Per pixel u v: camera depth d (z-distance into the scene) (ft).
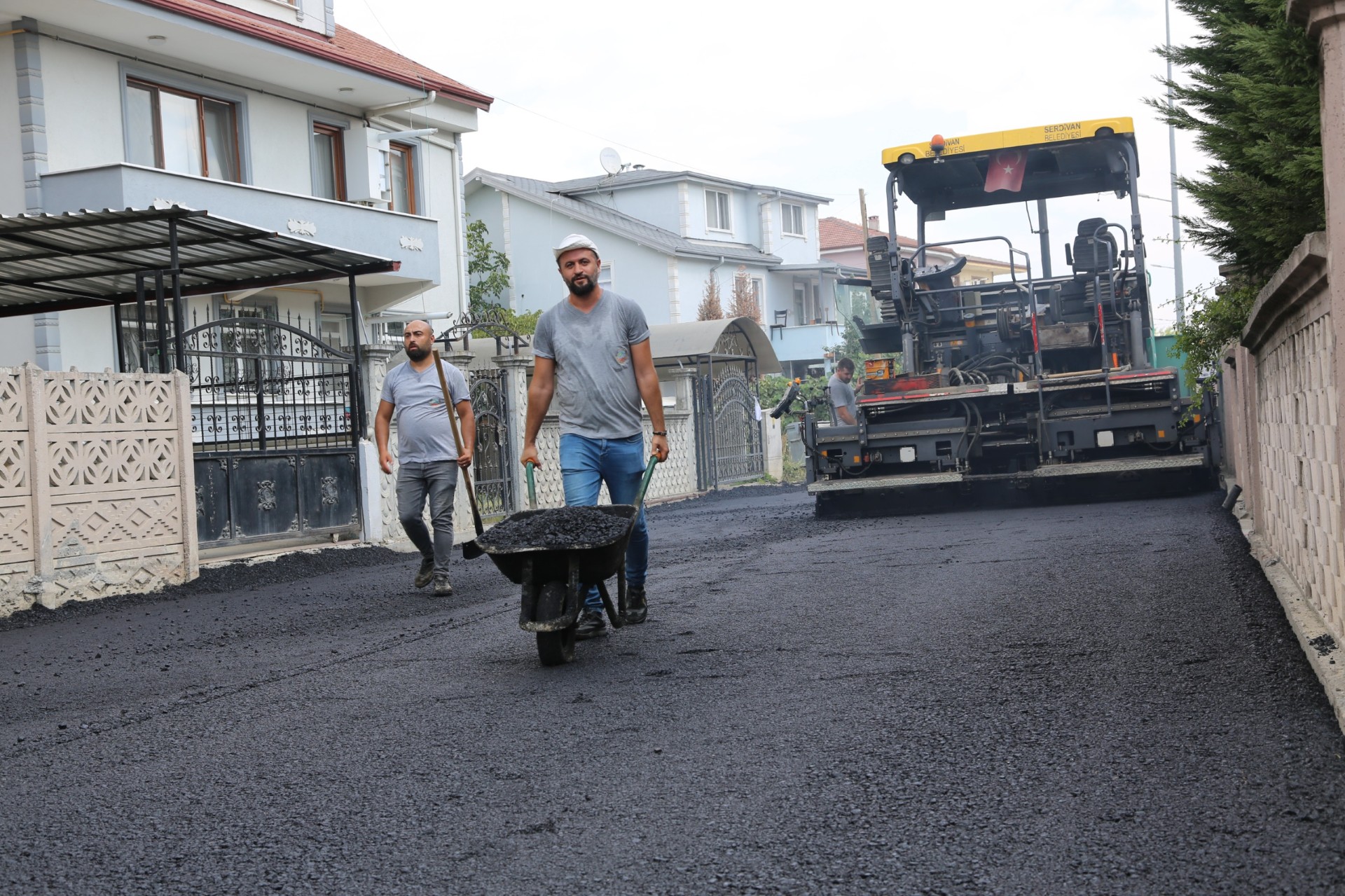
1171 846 11.18
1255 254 31.76
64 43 63.98
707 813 12.94
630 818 12.91
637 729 16.56
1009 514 46.06
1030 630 21.81
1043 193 52.08
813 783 13.76
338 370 58.75
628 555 24.82
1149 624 21.66
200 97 72.95
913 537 39.73
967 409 49.62
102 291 50.65
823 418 88.79
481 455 56.54
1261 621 21.15
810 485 50.49
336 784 14.83
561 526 21.84
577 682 19.81
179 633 28.35
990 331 51.44
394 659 23.25
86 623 30.42
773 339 172.55
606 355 24.08
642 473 24.79
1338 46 14.71
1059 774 13.53
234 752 16.70
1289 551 24.04
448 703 18.92
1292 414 22.17
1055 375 49.44
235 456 40.60
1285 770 13.12
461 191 96.43
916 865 11.13
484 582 35.76
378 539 46.24
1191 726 15.10
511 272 158.30
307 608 31.45
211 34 66.80
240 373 55.57
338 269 47.09
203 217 39.60
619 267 157.07
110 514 34.27
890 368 51.06
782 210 181.88
